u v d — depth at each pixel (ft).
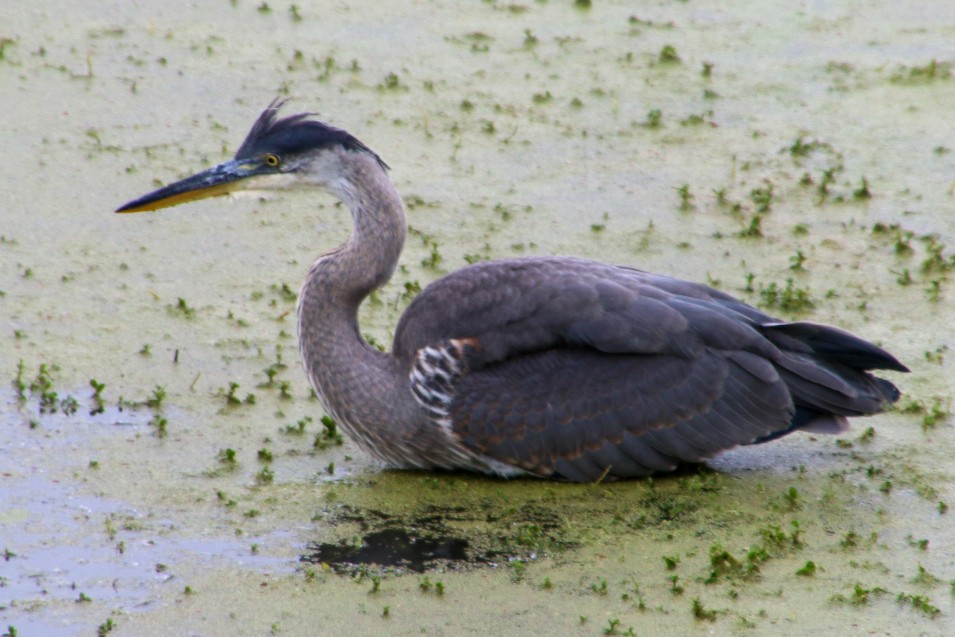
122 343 46.85
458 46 75.41
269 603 33.78
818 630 32.81
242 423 42.52
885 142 65.62
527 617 33.30
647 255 54.29
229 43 73.97
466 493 39.32
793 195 59.93
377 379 40.04
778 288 51.75
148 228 55.36
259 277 52.06
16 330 47.11
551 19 80.23
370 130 64.44
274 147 42.73
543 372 38.91
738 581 34.81
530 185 60.23
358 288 40.78
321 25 77.46
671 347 38.70
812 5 83.82
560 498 38.96
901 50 76.69
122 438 41.24
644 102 69.21
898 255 54.80
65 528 36.70
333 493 39.06
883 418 43.39
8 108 64.59
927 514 38.09
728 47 76.79
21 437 40.98
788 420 38.86
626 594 34.19
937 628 32.91
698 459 39.17
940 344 47.83
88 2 78.84
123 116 64.80
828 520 37.76
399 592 34.30
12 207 55.98
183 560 35.50
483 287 39.63
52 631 32.53
